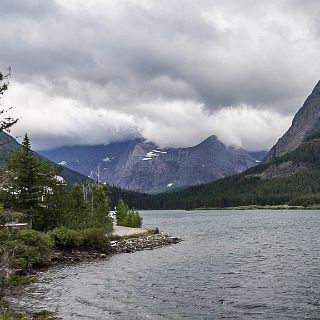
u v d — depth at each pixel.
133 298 30.31
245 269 43.38
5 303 21.53
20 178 57.59
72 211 68.25
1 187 19.58
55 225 63.75
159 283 36.09
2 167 19.95
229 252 58.69
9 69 18.66
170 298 30.27
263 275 39.53
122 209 105.31
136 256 55.62
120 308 27.39
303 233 90.81
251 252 58.31
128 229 89.00
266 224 127.75
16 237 40.81
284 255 54.34
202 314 25.89
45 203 66.00
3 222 20.55
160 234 80.75
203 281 36.88
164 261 50.34
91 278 38.72
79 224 65.12
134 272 42.22
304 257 52.00
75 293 31.95
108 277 39.28
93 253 55.28
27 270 41.72
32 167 59.97
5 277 18.14
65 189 73.00
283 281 36.34
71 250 53.81
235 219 166.00
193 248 65.00
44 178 67.50
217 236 88.19
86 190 86.44
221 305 28.12
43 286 34.84
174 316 25.44
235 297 30.44
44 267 45.75
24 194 58.88
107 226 75.62
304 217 168.50
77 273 41.69
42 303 28.64
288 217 172.00
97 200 85.12
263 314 25.84
